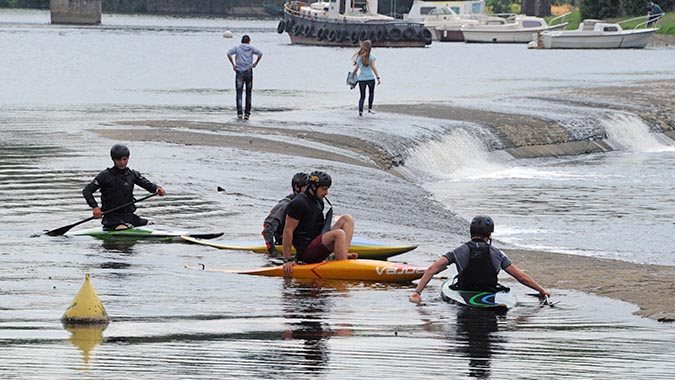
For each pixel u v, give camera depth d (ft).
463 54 605.31
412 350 67.41
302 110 245.45
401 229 125.18
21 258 94.22
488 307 80.69
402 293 86.33
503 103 276.41
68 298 78.69
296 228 93.50
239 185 142.20
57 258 94.84
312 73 442.50
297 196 93.40
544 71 457.68
